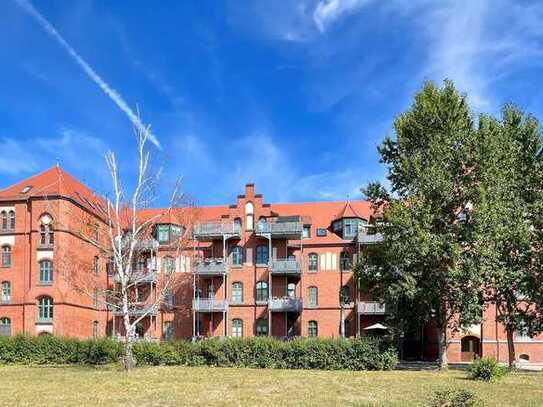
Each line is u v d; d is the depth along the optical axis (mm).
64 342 41719
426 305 37188
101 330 60188
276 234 57562
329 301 58125
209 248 60438
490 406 19203
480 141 36531
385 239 37875
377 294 39219
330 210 63656
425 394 22484
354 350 35719
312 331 58031
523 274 36781
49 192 55188
